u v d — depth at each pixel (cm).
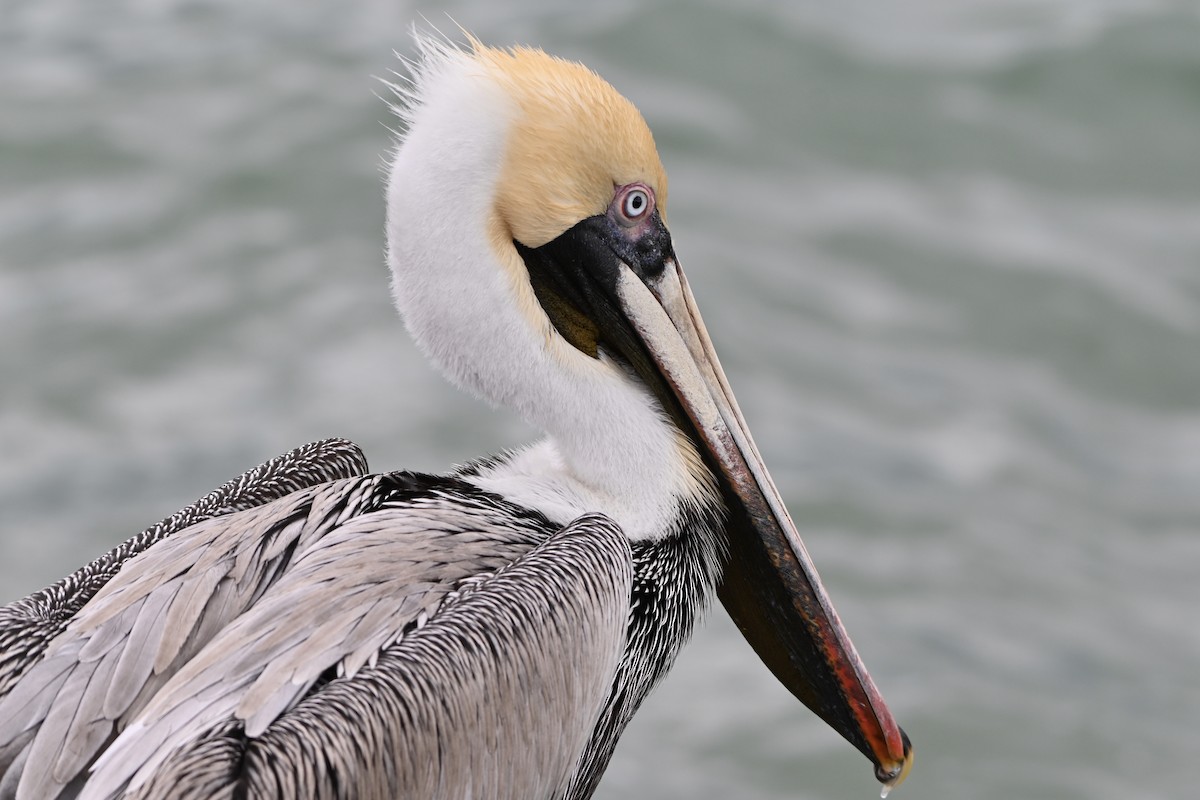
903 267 2088
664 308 742
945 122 2409
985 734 1401
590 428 713
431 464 1633
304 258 2011
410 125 722
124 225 2081
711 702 1423
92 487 1616
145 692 581
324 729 564
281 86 2395
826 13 2636
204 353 1828
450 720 596
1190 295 2080
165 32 2631
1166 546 1680
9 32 2686
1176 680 1487
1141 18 2628
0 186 2170
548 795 645
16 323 1866
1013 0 2759
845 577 1591
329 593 612
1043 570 1625
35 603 658
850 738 742
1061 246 2161
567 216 720
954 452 1784
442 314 710
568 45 2478
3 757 570
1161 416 1903
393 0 2708
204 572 614
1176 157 2386
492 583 634
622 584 662
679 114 2356
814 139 2353
